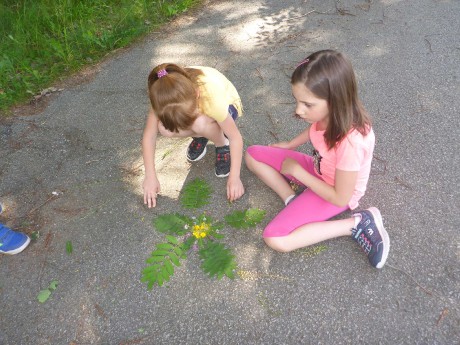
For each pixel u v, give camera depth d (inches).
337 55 59.4
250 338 65.2
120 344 66.5
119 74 124.6
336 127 61.5
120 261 77.4
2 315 71.6
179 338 66.2
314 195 76.0
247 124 102.0
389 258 72.5
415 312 65.3
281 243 72.9
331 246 75.6
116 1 155.6
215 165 92.0
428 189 82.7
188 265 75.4
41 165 97.5
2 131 107.4
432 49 118.7
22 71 126.0
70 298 72.9
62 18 145.3
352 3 144.0
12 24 142.2
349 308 66.9
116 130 105.1
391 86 107.7
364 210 75.3
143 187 84.3
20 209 88.4
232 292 71.0
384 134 95.0
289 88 111.6
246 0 154.9
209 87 74.0
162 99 66.1
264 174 84.3
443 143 91.4
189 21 146.4
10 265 78.7
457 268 70.1
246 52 127.3
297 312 67.3
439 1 139.9
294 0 150.6
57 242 81.7
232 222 81.0
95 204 87.9
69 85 122.0
